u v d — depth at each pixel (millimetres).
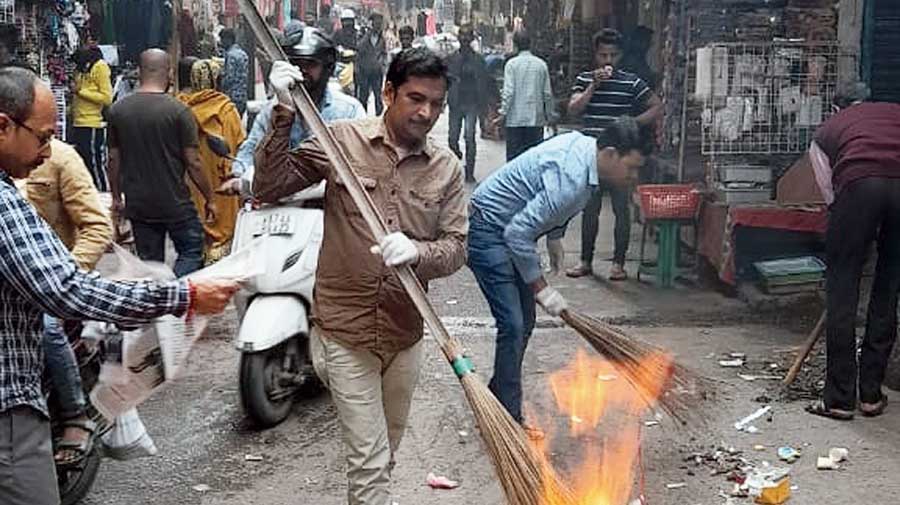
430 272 3648
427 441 5438
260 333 5395
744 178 8508
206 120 8672
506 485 3422
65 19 12352
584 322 4918
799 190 8508
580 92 9281
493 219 5078
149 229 7141
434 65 3609
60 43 12141
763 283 8125
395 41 29453
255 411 5504
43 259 2787
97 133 12008
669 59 10219
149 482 4984
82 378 4316
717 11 9594
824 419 5703
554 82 16547
